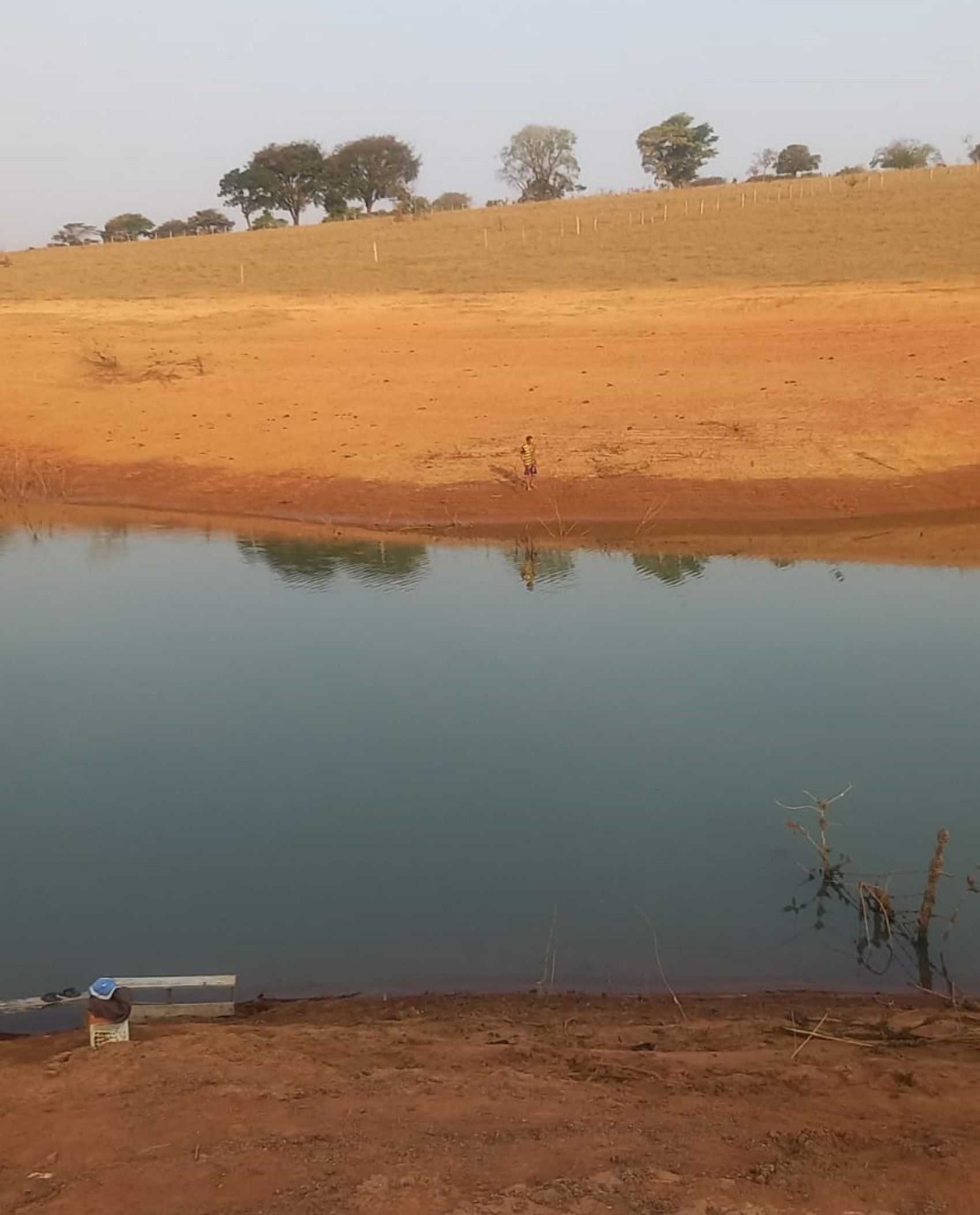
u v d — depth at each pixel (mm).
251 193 74250
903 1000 6543
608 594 13680
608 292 32719
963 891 7480
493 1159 4137
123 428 21188
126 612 13555
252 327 28266
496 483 17812
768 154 79750
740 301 28688
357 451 19344
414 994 6656
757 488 17125
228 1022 6262
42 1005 6301
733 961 6930
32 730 10219
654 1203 3734
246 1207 3812
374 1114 4613
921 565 14328
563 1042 5848
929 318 24797
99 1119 4578
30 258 48844
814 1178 3988
